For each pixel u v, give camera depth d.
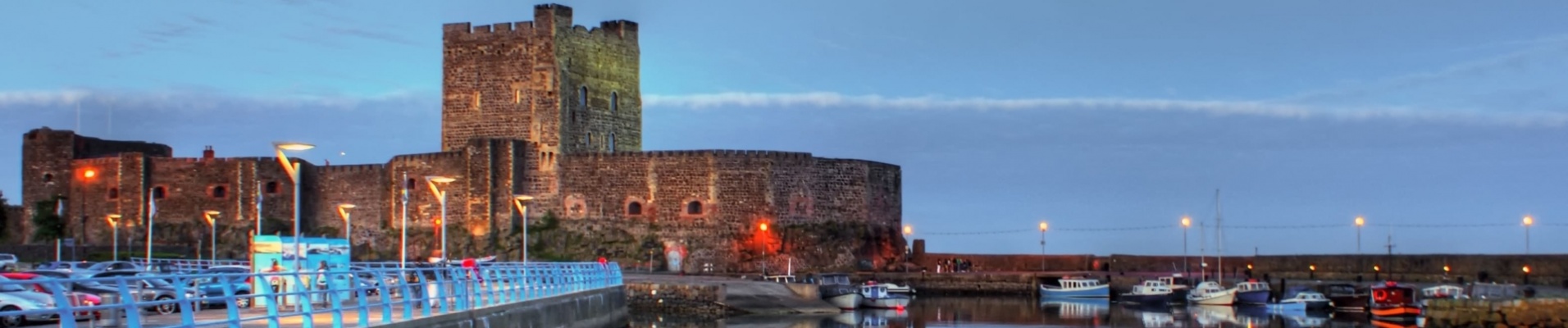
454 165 140.62
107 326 49.53
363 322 48.25
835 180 142.88
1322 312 127.62
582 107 142.88
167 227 147.88
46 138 153.00
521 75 140.88
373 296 79.75
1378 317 120.94
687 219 139.00
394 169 143.25
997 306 133.00
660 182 139.38
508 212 139.50
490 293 65.19
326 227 146.25
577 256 138.00
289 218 146.62
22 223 153.25
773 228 139.25
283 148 68.94
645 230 139.25
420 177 141.88
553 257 137.38
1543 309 102.12
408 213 142.62
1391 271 148.88
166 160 149.12
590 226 139.75
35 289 55.12
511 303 65.31
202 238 145.88
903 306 127.19
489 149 139.12
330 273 48.22
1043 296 143.00
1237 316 125.00
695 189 138.88
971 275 147.88
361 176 145.25
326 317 59.50
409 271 57.25
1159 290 139.25
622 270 135.62
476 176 139.25
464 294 59.03
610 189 139.88
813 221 141.38
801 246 139.62
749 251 138.12
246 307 67.88
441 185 140.88
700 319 113.31
